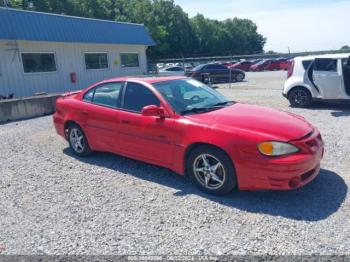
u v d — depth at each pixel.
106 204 3.93
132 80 5.01
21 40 14.55
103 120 5.18
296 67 10.27
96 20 18.75
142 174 4.88
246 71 42.53
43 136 7.80
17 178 4.99
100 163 5.50
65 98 6.21
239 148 3.71
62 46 16.73
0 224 3.57
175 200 3.95
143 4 61.16
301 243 2.97
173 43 64.56
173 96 4.66
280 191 4.07
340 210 3.52
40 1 45.34
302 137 3.76
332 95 9.60
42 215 3.73
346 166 4.80
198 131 4.01
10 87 14.55
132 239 3.15
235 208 3.69
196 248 2.96
